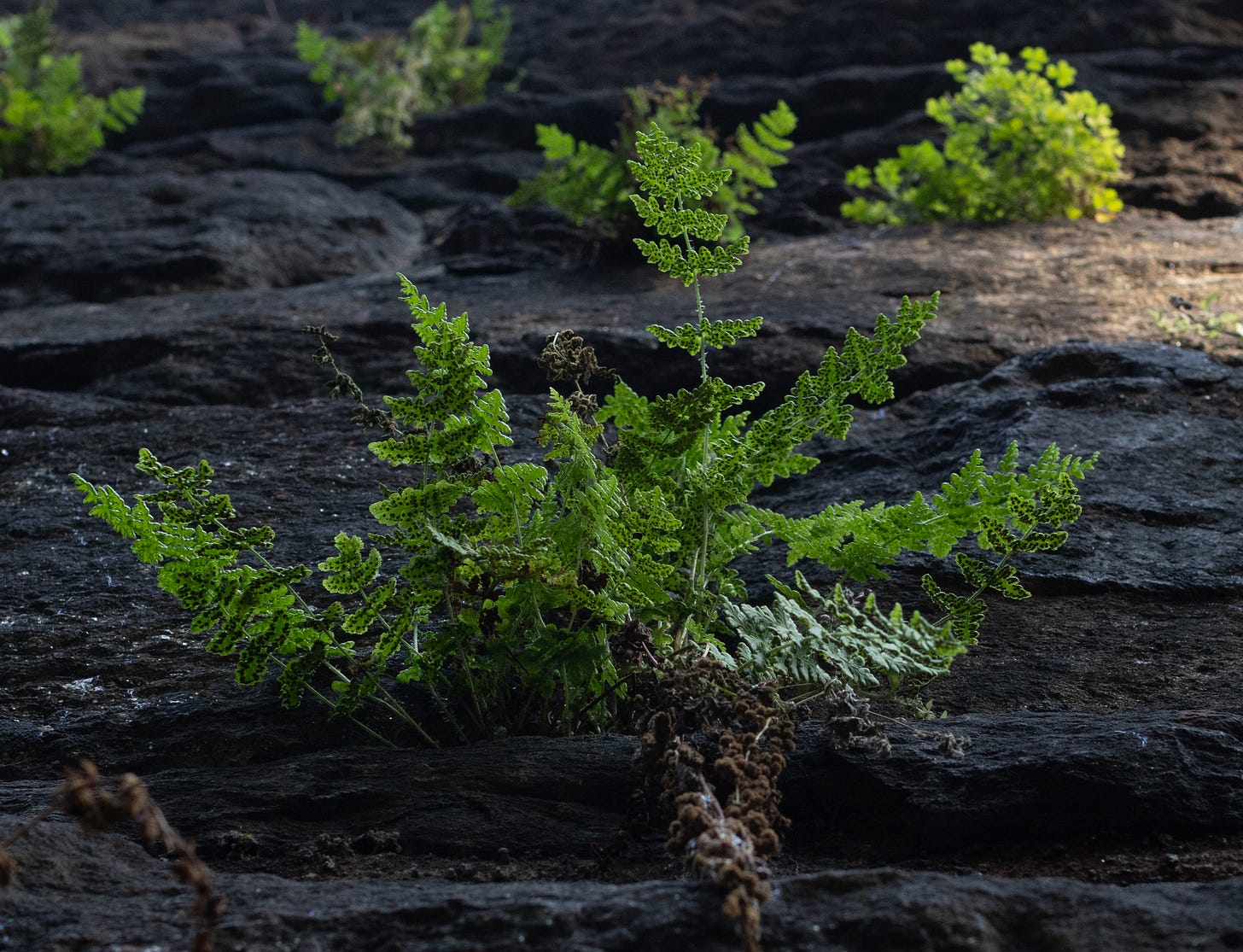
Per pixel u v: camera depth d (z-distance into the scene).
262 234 8.51
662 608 2.42
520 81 12.34
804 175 9.43
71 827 2.10
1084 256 6.29
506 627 2.45
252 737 2.62
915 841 2.18
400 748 2.49
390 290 6.70
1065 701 2.69
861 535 2.49
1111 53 10.66
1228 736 2.32
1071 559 3.28
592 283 6.53
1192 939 1.63
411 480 4.01
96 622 3.17
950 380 4.83
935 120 9.79
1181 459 3.88
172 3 16.69
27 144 10.79
